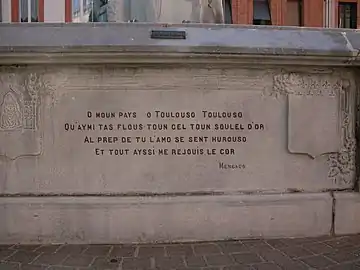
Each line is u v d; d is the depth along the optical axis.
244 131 4.79
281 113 4.83
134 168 4.72
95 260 4.23
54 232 4.65
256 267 4.07
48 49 4.34
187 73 4.67
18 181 4.71
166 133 4.71
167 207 4.66
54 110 4.65
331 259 4.25
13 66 4.58
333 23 28.89
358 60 4.67
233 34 4.59
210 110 4.73
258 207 4.76
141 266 4.09
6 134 4.65
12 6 13.45
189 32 4.54
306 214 4.84
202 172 4.77
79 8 8.45
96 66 4.59
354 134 5.00
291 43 4.59
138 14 5.51
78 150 4.69
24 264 4.14
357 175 4.99
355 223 4.94
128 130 4.68
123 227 4.66
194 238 4.70
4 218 4.64
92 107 4.66
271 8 28.34
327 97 4.89
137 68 4.62
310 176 4.92
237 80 4.74
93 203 4.63
